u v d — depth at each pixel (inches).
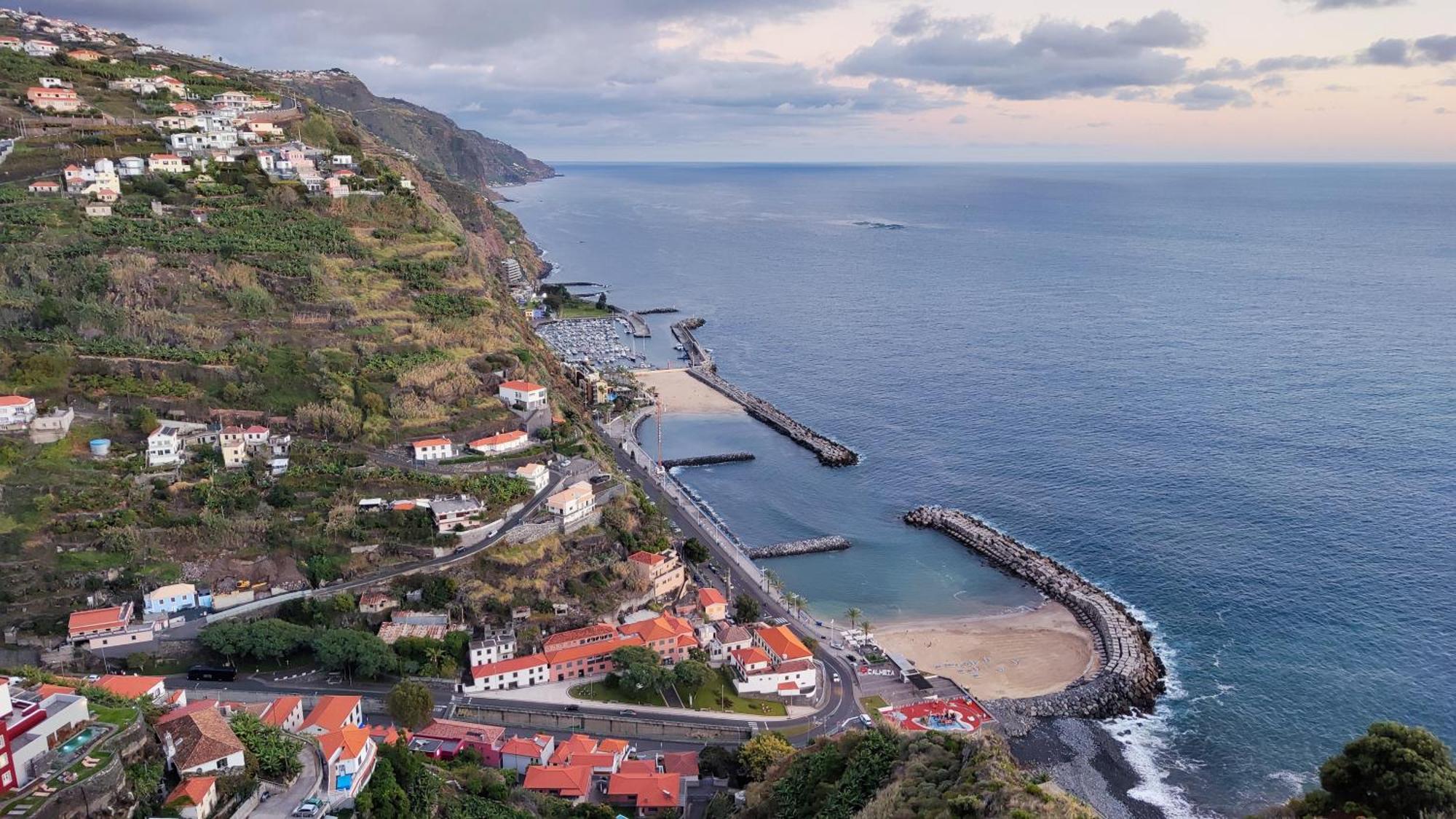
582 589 6579.7
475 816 4015.8
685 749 5260.8
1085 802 4972.9
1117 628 6614.2
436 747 4896.7
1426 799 3385.8
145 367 7066.9
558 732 5398.6
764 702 5777.6
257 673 5561.0
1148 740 5580.7
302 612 5920.3
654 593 6845.5
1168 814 4948.3
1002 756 3708.2
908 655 6476.4
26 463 6156.5
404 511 6545.3
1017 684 6127.0
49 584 5649.6
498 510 6766.7
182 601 5767.7
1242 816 4926.2
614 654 5826.8
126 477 6299.2
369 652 5502.0
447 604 6146.7
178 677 5442.9
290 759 3681.1
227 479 6525.6
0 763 2859.3
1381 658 6254.9
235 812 3309.5
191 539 6072.8
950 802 3225.9
